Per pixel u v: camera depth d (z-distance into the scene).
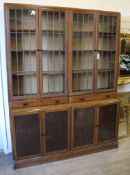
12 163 2.54
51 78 2.53
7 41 2.17
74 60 2.57
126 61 3.21
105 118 2.74
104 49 2.73
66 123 2.52
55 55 2.48
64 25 2.39
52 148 2.52
